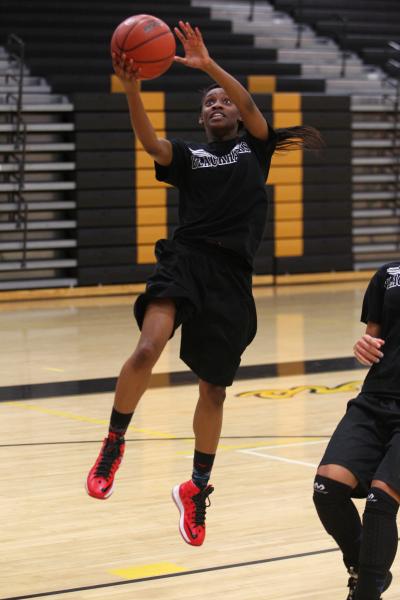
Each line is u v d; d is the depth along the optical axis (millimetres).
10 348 13836
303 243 22438
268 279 22125
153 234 21031
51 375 11836
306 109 22297
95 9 22094
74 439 8719
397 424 4656
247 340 5594
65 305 18922
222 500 6879
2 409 10000
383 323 4887
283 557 5730
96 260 20625
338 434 4738
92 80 20797
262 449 8312
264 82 22266
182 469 7695
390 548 4438
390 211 23719
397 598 5172
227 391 10836
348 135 22750
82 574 5484
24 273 20312
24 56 21000
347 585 5207
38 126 20094
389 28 25000
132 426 9211
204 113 5562
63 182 20375
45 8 21719
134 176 20812
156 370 12117
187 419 9477
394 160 23594
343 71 23578
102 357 13023
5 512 6668
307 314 17000
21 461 7992
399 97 23438
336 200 22734
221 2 24000
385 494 4469
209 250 5348
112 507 6758
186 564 5629
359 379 11461
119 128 20672
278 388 10977
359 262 23328
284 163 22156
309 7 24781
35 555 5816
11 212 20141
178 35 5195
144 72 5043
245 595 5145
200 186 5367
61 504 6836
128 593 5180
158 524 6383
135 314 5305
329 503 4582
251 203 5375
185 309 5273
